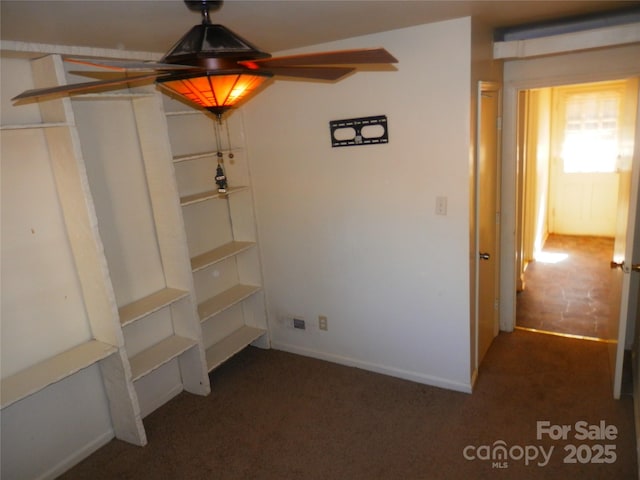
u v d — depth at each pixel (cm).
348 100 294
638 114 242
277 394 320
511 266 370
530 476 234
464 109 259
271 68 148
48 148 242
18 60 228
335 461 254
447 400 300
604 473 232
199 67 131
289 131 323
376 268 317
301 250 346
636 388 278
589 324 389
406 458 253
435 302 301
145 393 306
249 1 180
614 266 282
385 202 300
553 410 282
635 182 248
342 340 349
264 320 379
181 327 317
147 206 299
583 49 280
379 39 271
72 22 188
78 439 269
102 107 271
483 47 274
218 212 356
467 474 238
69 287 257
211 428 289
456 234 281
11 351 236
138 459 267
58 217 249
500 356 346
